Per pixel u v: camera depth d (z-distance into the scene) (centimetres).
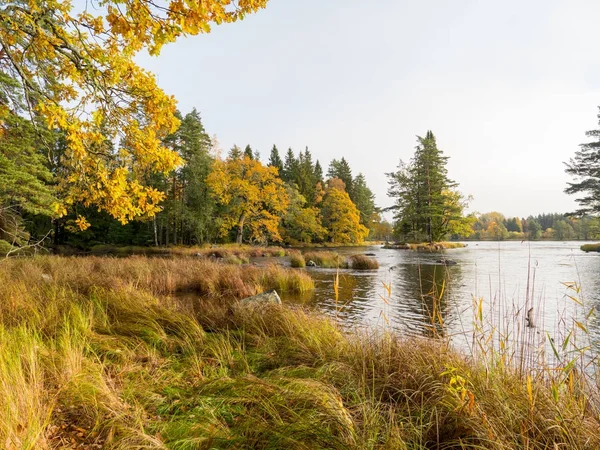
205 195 3550
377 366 351
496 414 238
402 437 231
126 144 422
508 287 1191
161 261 1430
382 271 1720
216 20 295
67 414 252
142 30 301
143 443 219
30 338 329
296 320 522
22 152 1397
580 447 201
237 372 369
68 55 393
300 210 4925
